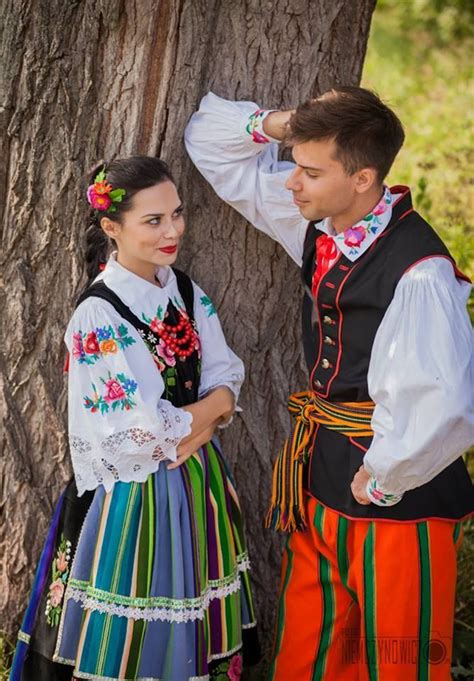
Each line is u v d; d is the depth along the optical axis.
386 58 9.48
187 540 2.63
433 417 2.27
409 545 2.50
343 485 2.57
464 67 9.28
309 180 2.42
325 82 2.90
